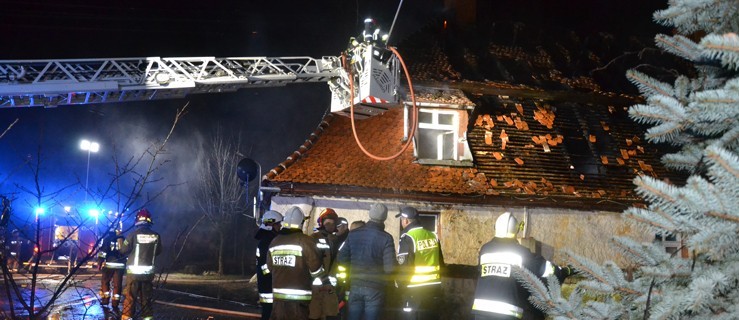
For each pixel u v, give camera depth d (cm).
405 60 1808
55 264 2028
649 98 329
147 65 1484
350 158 1526
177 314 1316
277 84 1598
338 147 1551
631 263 348
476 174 1562
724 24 334
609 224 1562
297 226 793
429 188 1476
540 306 350
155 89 1494
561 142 1714
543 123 1753
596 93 1862
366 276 848
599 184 1636
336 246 991
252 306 1488
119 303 1295
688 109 313
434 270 881
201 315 1318
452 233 1473
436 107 1609
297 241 779
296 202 1419
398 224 1452
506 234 632
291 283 774
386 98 1316
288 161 1481
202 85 1540
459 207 1489
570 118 1803
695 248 281
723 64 297
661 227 303
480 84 1745
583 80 1936
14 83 1358
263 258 934
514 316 613
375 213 864
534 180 1592
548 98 1839
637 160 1728
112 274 1252
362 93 1311
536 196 1533
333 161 1505
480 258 645
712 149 278
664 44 362
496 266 624
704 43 289
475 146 1634
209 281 2311
